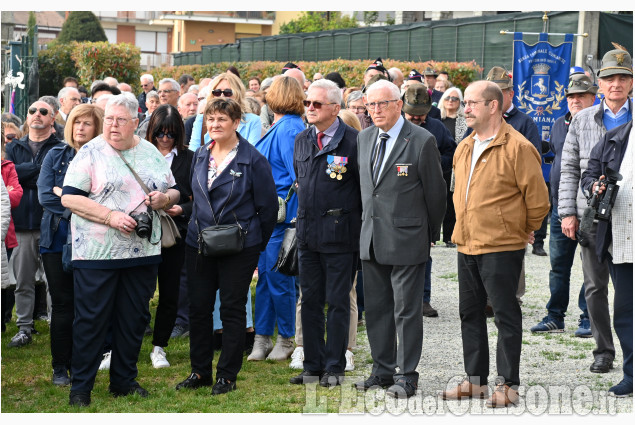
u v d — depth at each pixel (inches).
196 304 229.3
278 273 256.4
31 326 283.6
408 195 219.8
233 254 221.3
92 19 2097.7
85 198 214.5
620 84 240.1
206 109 225.8
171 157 253.4
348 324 232.8
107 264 215.5
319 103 227.1
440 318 309.1
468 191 213.5
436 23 841.5
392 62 752.3
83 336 217.3
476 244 211.2
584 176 232.7
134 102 219.5
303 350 240.1
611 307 320.5
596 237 224.8
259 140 261.1
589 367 246.2
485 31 783.7
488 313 309.9
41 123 274.4
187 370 252.4
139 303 223.9
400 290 220.8
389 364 228.2
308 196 230.1
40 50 1072.2
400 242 218.7
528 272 394.9
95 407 215.5
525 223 211.5
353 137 231.3
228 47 1266.0
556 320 287.6
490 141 211.2
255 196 227.6
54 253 233.8
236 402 217.2
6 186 253.0
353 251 230.2
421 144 219.3
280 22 2145.7
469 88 211.8
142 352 270.8
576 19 688.4
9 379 244.4
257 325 262.4
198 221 227.1
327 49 1023.6
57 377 240.4
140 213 216.1
